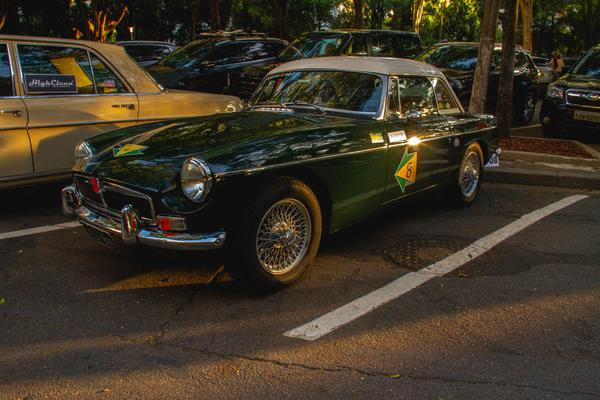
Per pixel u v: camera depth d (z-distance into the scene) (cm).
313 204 386
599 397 268
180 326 335
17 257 445
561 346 316
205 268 423
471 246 482
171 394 268
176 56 1197
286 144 374
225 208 344
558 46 5041
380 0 2053
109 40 2811
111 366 292
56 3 2178
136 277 407
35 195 634
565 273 423
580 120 1012
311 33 1202
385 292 385
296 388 274
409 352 308
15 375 283
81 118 567
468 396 268
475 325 340
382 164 447
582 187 716
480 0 3669
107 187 371
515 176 737
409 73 502
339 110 470
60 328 332
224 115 466
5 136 519
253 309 358
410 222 553
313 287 393
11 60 531
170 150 373
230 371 288
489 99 1141
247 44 1194
